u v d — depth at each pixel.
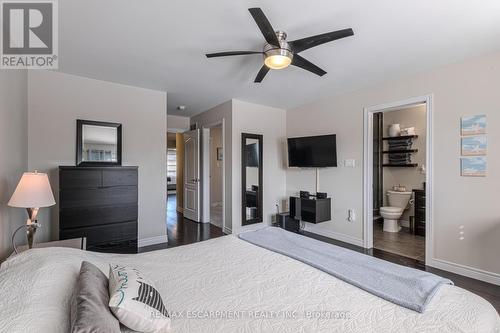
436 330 0.98
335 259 1.68
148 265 1.62
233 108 4.24
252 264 1.64
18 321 0.79
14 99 2.26
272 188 4.76
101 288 1.04
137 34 2.16
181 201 6.09
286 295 1.26
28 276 1.04
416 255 3.29
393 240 3.94
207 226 4.87
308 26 2.04
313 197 4.19
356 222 3.73
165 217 3.86
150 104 3.69
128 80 3.31
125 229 3.01
